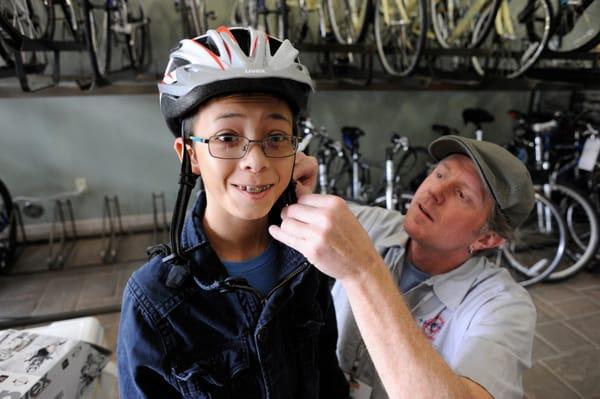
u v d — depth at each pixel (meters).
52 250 2.97
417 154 3.71
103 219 3.15
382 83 3.10
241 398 0.56
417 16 2.91
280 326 0.59
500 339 0.70
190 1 2.58
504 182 0.81
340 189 3.48
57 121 2.98
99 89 2.55
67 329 0.99
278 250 0.60
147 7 3.02
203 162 0.49
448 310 0.87
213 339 0.54
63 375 0.78
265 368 0.56
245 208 0.49
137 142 3.19
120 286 2.52
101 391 0.92
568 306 2.39
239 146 0.48
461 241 0.87
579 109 3.73
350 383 0.88
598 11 2.77
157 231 3.27
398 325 0.51
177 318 0.52
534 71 2.79
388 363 0.52
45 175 3.07
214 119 0.47
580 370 1.89
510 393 0.65
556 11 2.64
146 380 0.53
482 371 0.65
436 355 0.54
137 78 2.63
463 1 3.11
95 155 3.13
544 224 2.79
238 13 3.06
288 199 0.57
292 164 0.53
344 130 3.15
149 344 0.51
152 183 3.32
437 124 3.82
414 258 0.97
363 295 0.51
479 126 3.22
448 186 0.86
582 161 2.83
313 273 0.61
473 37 2.87
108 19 2.40
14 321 2.09
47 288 2.48
